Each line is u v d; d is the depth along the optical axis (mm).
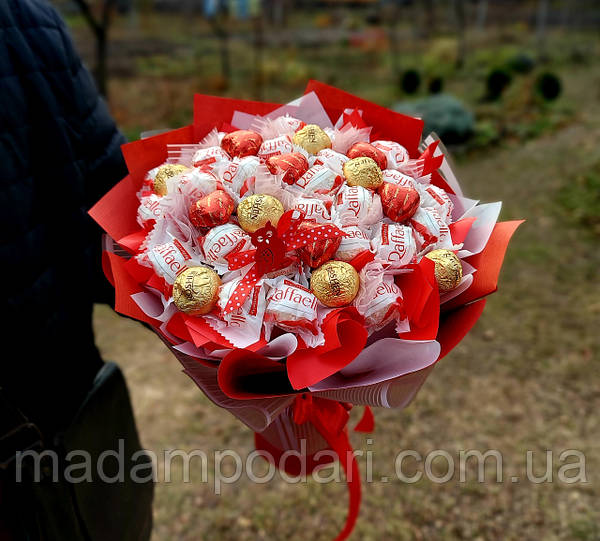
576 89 10133
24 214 881
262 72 12211
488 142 7395
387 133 1137
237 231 868
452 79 11938
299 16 26125
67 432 979
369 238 904
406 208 904
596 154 6410
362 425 1243
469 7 22375
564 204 5297
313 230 843
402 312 866
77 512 1000
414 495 2350
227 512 2281
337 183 922
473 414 2816
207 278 836
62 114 950
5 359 889
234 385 878
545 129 7848
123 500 1124
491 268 938
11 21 867
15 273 870
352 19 22828
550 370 3127
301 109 1127
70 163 952
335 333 782
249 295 826
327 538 2176
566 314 3658
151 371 3150
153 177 1003
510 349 3322
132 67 12523
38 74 900
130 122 8570
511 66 11758
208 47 16141
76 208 981
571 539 2154
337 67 13922
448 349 900
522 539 2162
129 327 3641
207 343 846
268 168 925
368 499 2334
